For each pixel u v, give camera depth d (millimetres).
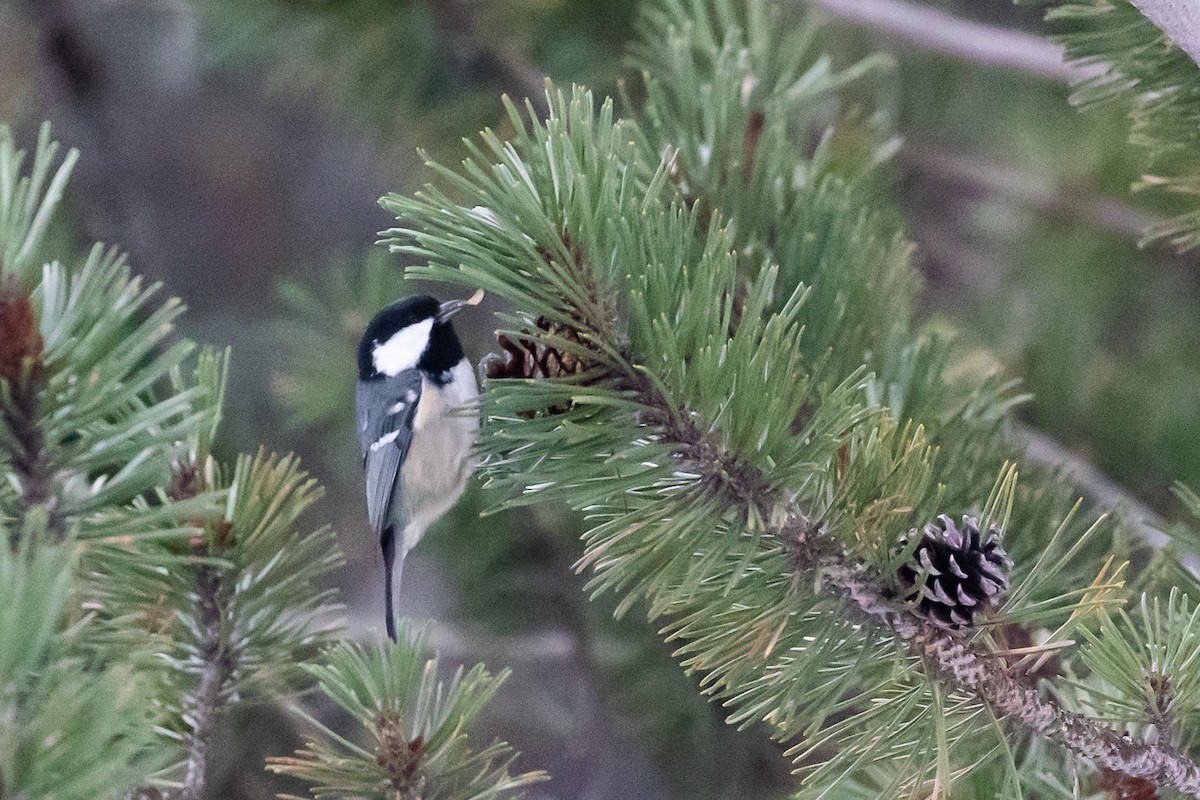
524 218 6258
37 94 6734
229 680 6320
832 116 6469
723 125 6340
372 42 6539
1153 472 6539
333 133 6797
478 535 6551
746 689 6277
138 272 6730
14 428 5871
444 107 6551
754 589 6266
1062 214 6590
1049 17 6340
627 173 6266
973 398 6348
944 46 6523
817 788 6301
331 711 6527
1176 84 6336
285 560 6320
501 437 6273
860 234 6344
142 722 5191
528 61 6543
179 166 6805
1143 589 6320
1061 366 6559
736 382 6258
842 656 6281
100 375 5945
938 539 6266
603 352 6266
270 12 6539
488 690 6309
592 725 6566
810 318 6332
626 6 6531
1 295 5801
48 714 4734
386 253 6582
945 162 6605
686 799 6559
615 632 6562
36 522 4969
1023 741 6312
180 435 6215
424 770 6305
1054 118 6602
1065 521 6270
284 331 6582
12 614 4688
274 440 6668
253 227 6816
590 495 6266
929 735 6266
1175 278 6586
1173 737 6277
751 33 6367
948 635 6266
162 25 6785
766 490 6266
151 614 6312
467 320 6621
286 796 6305
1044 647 6262
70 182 6688
